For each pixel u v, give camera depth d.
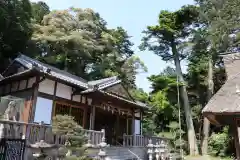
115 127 18.14
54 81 13.07
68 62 26.69
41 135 9.10
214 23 21.97
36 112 11.73
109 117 18.47
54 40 23.53
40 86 12.26
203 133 23.02
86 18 28.61
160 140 17.36
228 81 6.71
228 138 19.83
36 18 27.84
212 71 24.58
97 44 28.06
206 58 25.20
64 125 8.98
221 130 22.80
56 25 25.44
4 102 12.31
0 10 17.62
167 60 28.20
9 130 8.53
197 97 25.94
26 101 12.17
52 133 9.18
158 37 26.75
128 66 29.41
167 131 24.42
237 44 21.19
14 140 8.30
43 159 8.67
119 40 33.50
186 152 22.72
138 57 29.70
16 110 11.82
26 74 12.24
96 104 14.06
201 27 26.03
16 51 20.39
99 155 10.31
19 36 20.08
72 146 8.92
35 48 23.30
